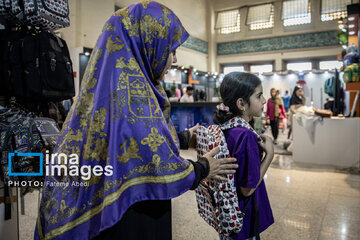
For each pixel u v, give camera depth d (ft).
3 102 4.54
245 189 3.16
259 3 39.40
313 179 11.46
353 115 14.47
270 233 6.64
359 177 11.68
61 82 4.93
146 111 2.30
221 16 42.09
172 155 2.29
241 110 3.47
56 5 4.72
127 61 2.35
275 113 20.75
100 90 2.29
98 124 2.26
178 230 6.79
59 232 2.24
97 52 2.42
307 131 14.46
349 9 18.54
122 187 2.15
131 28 2.46
